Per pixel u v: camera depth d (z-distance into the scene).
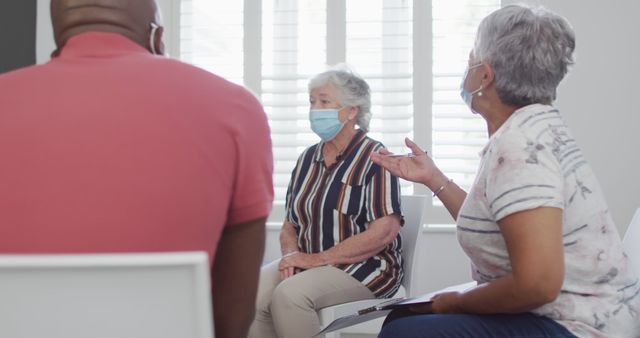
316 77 2.51
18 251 0.82
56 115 0.87
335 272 2.29
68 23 1.01
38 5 3.33
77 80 0.90
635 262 1.64
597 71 3.23
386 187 2.36
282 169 3.47
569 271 1.32
